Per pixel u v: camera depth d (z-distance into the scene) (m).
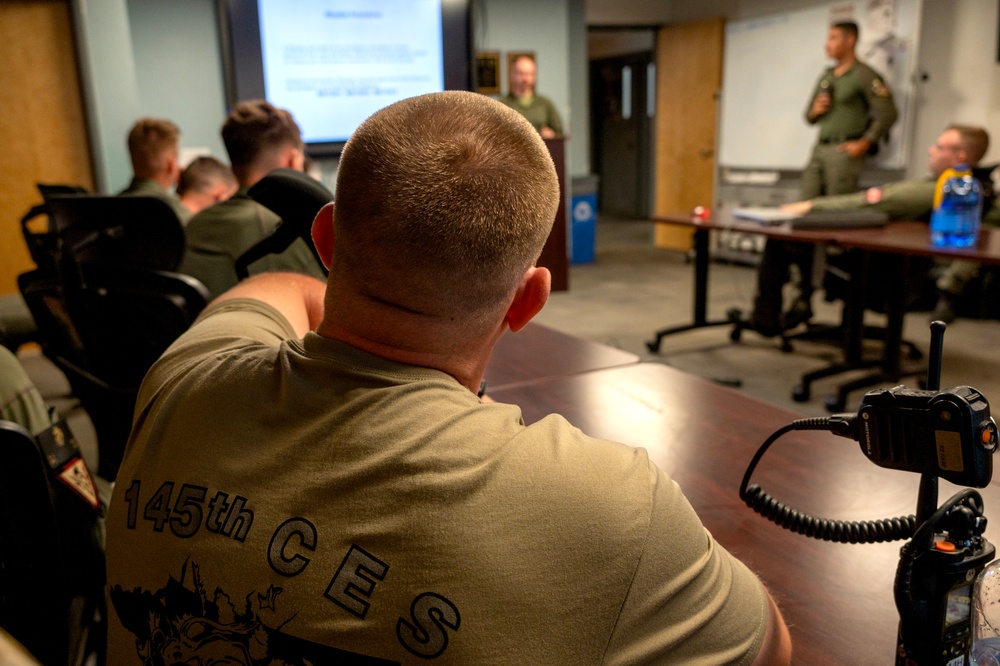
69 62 4.57
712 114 7.27
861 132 5.21
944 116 5.47
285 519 0.53
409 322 0.56
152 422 0.66
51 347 1.79
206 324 0.84
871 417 0.64
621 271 6.81
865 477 1.13
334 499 0.52
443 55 5.57
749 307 5.32
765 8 6.59
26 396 1.10
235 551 0.53
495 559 0.49
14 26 4.42
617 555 0.50
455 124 0.56
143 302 1.59
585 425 1.37
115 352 1.67
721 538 0.98
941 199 2.89
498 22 6.46
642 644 0.50
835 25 5.16
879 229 3.31
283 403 0.57
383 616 0.49
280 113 1.85
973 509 0.61
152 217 1.56
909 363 3.89
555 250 5.65
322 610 0.50
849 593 0.86
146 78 5.27
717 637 0.53
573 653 0.49
